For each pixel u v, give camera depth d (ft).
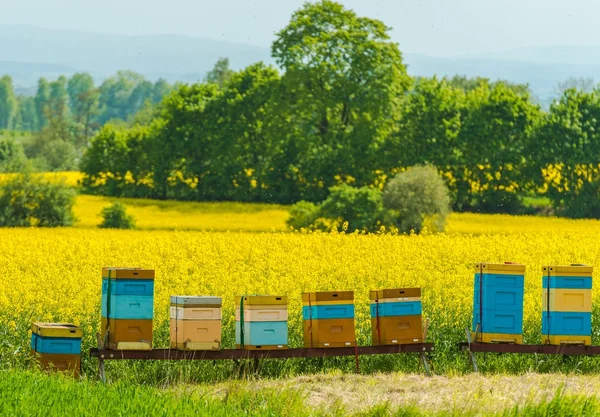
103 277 108.17
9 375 89.40
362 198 423.64
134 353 105.29
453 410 83.46
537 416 80.74
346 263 207.82
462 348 114.52
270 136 621.72
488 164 615.57
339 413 83.76
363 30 615.98
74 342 103.81
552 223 484.33
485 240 277.85
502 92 644.27
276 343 109.60
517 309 114.42
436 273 190.90
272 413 80.84
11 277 175.73
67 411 75.20
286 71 602.85
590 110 624.18
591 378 108.78
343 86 597.93
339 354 111.45
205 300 107.45
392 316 113.39
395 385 101.60
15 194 460.55
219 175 648.79
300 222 428.15
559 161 609.83
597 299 155.94
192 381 107.96
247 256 234.38
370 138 612.29
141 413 75.82
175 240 272.10
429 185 422.00
